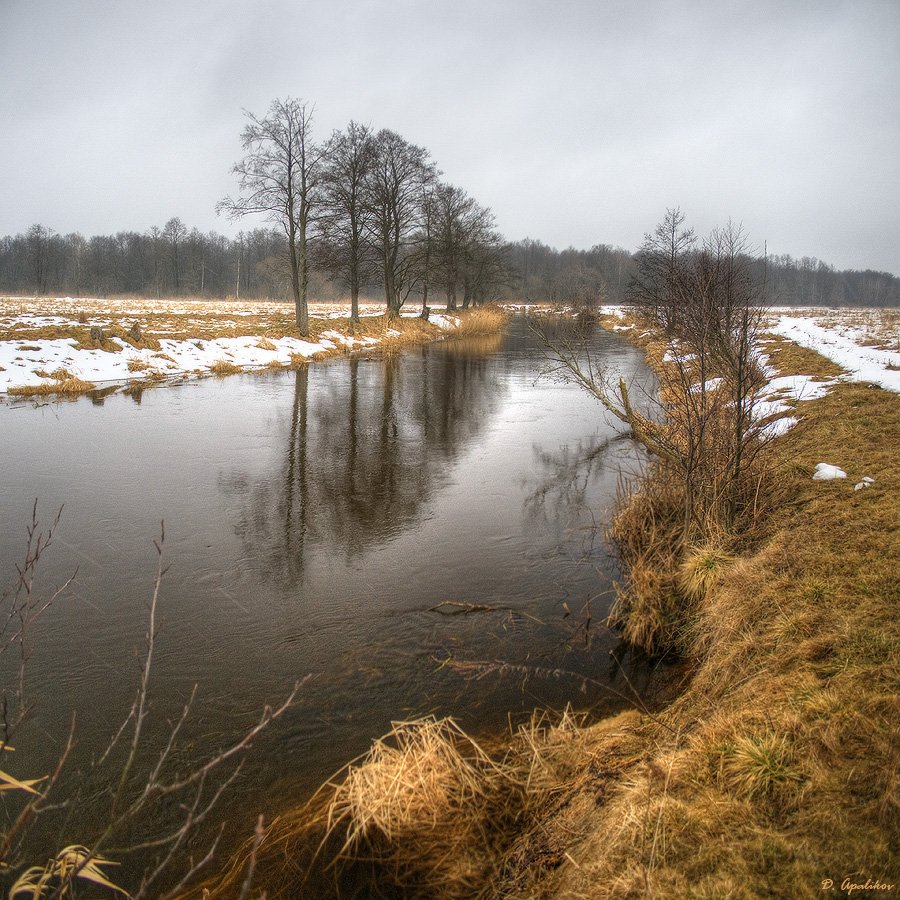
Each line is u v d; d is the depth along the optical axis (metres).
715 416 6.74
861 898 2.16
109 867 3.07
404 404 15.39
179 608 5.63
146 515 7.84
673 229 17.05
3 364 16.28
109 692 4.44
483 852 3.01
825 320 34.47
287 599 5.80
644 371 19.81
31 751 3.85
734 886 2.30
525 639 5.13
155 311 39.88
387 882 2.92
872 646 3.64
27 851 3.14
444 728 4.00
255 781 3.62
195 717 4.17
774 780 2.78
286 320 33.78
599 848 2.73
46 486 8.80
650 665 4.82
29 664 4.75
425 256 38.53
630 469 9.98
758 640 4.20
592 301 42.94
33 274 93.75
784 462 7.43
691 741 3.27
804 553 5.12
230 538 7.20
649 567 5.84
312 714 4.20
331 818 3.21
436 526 7.59
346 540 7.17
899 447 7.46
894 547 4.84
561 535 7.32
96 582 6.09
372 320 36.56
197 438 11.62
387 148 31.92
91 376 17.50
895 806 2.47
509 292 72.75
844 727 2.98
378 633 5.22
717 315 6.18
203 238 105.00
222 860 3.11
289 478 9.38
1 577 6.14
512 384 18.73
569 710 4.22
